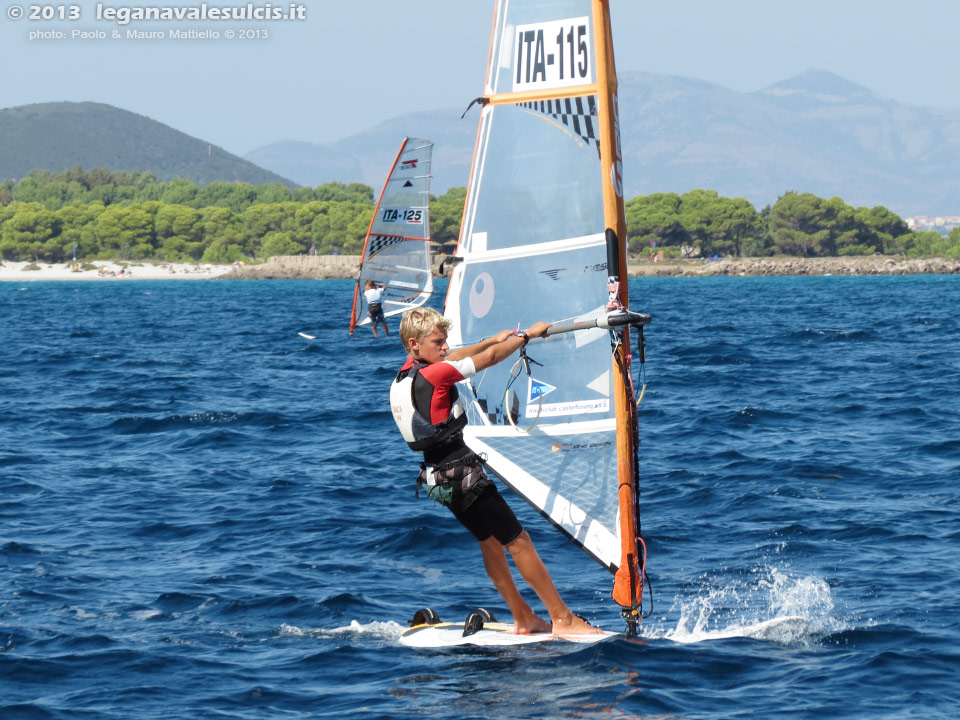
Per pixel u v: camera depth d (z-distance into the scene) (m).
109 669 24.66
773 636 26.20
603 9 23.52
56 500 44.22
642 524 39.31
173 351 121.75
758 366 94.62
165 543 37.44
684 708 21.45
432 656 24.88
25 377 93.00
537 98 24.45
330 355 115.12
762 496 43.06
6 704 22.41
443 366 23.39
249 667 24.69
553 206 24.52
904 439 55.78
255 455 54.84
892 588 30.39
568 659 24.14
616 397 24.02
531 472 25.20
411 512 41.41
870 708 21.41
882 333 137.00
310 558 35.12
